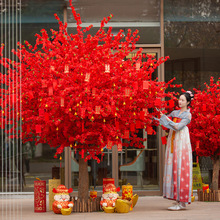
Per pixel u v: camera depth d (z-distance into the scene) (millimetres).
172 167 7262
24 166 9305
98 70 6477
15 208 7602
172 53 9609
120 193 9344
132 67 7012
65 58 6465
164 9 9656
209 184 9531
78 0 9570
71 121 6742
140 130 9484
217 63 9688
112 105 6484
